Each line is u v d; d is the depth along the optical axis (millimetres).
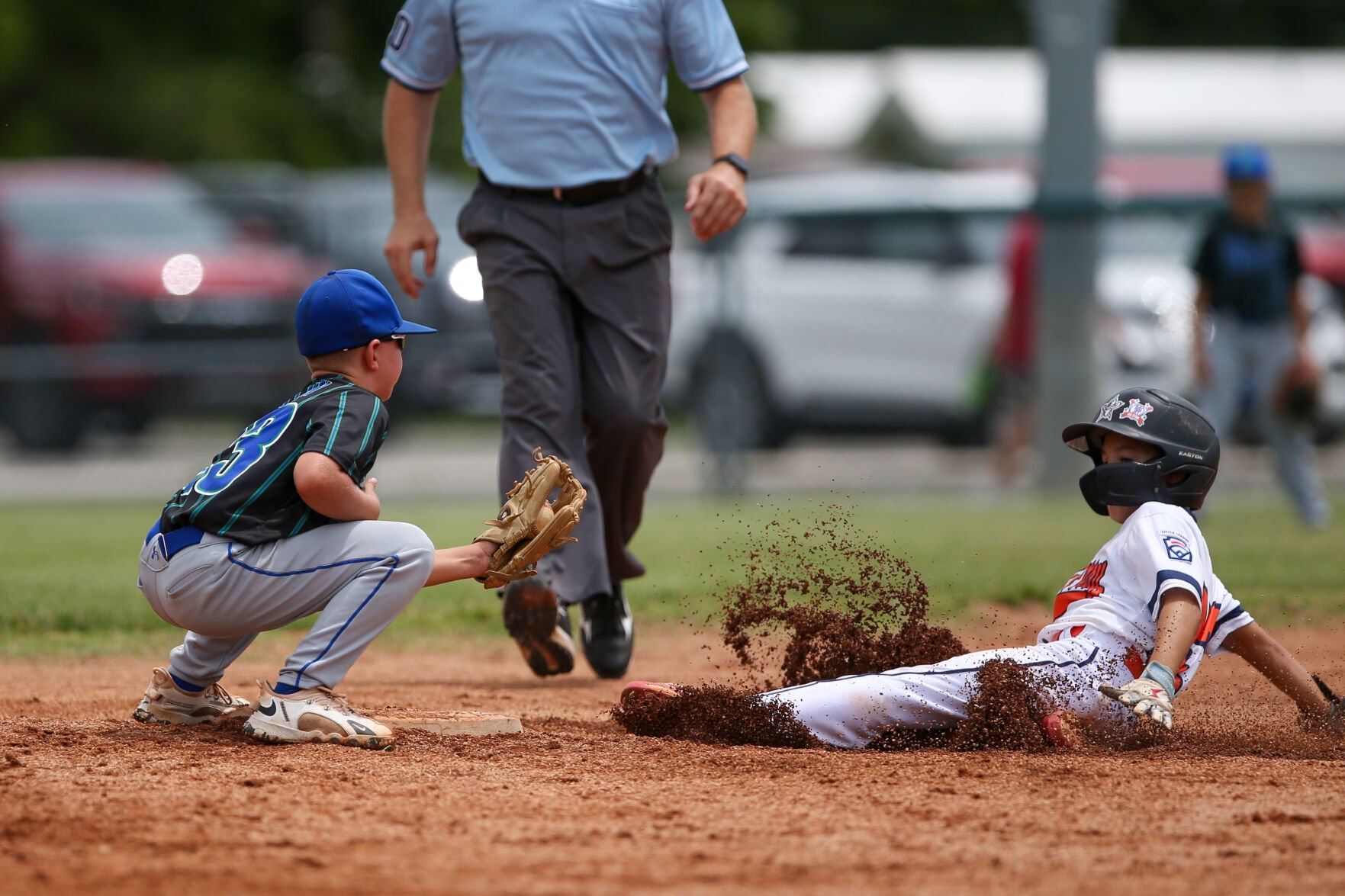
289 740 13469
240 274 50719
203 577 13062
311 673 13562
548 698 17375
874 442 54062
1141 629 13906
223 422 52219
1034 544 30250
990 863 9984
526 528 13719
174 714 14344
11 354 50125
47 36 88938
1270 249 35250
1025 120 78875
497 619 24453
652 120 18156
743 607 16438
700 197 17516
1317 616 22891
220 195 52781
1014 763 12953
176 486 48781
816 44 124312
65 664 19812
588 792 11969
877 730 14023
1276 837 10633
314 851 10203
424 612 24875
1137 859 10086
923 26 124250
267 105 90312
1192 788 12031
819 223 51125
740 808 11438
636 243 18000
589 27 17609
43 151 86500
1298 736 14656
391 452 54219
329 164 91500
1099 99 46531
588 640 18891
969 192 59688
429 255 18984
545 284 17844
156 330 50500
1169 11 122500
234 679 19141
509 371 17922
